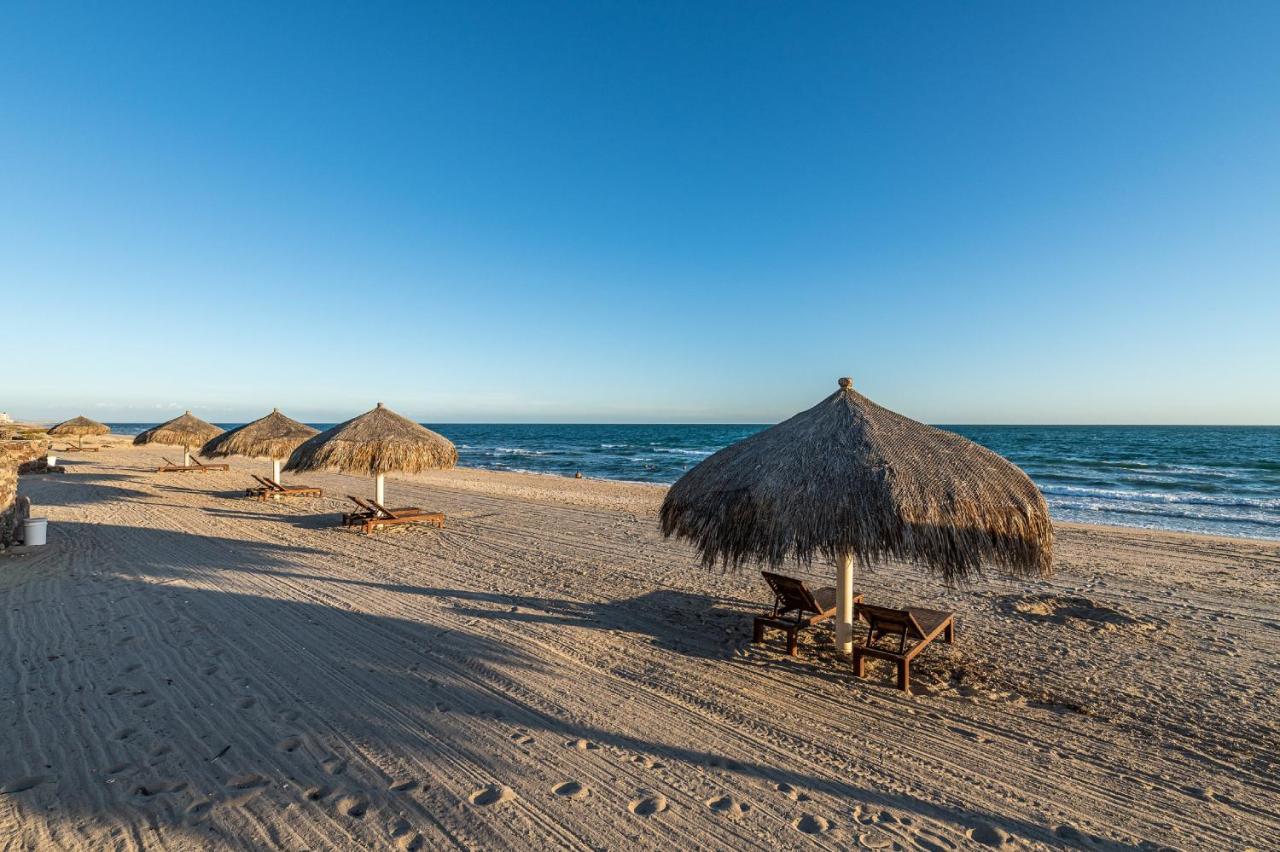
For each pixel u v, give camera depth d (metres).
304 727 4.01
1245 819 3.26
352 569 8.39
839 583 5.46
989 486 4.67
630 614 6.67
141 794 3.26
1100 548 10.80
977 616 6.78
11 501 8.93
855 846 2.98
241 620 6.07
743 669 5.17
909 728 4.20
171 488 17.17
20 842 2.86
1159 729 4.24
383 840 2.95
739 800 3.34
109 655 5.09
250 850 2.86
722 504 4.92
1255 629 6.42
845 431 5.08
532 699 4.52
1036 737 4.11
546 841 2.97
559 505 15.46
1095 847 3.01
